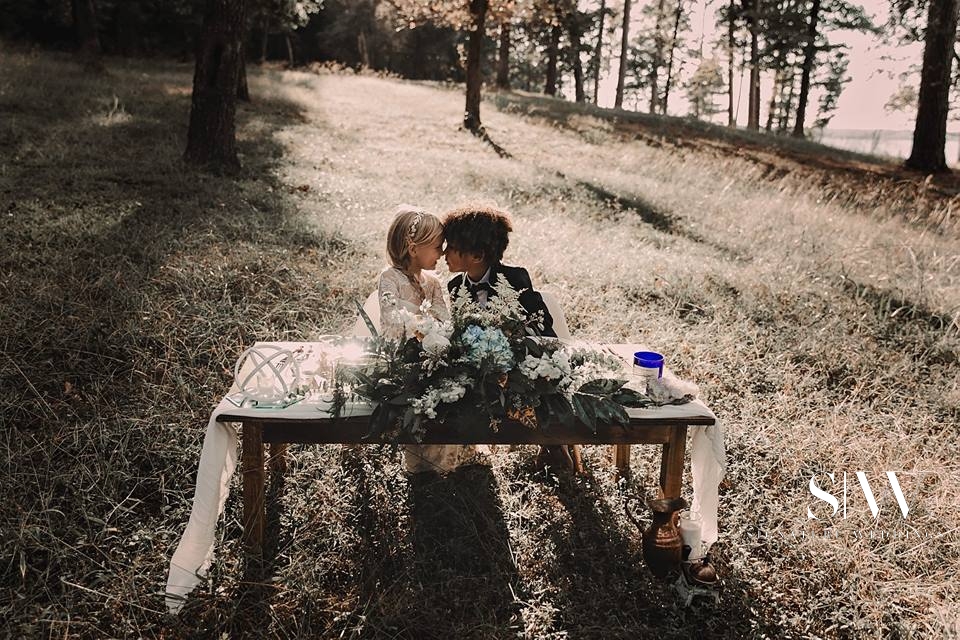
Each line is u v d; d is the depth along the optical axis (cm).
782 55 2917
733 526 379
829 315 649
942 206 1408
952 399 527
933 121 1820
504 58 3048
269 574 328
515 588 330
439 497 383
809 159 1878
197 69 910
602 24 3997
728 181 1330
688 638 308
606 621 315
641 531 339
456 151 1355
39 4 2941
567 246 759
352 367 314
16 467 356
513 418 315
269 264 598
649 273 702
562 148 1529
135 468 370
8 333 448
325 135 1311
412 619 306
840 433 466
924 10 1820
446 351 311
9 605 294
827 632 316
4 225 605
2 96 1180
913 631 315
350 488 382
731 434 453
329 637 298
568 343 380
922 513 395
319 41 4350
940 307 699
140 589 309
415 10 1698
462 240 364
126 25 3188
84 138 988
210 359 463
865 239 962
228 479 339
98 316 480
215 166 914
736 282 705
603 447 448
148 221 662
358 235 714
